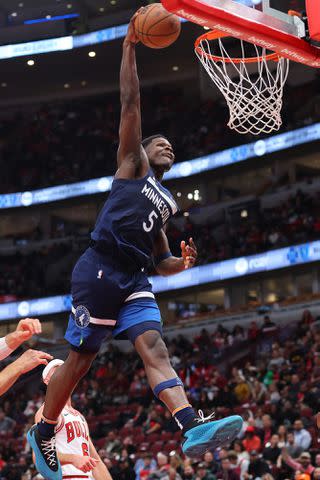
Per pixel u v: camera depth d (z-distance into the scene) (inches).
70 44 1228.5
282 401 617.3
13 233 1353.3
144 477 554.9
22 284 1243.8
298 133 1095.0
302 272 1065.5
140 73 1327.5
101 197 1284.4
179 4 167.8
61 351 1107.9
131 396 850.1
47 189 1305.4
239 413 654.5
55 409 144.9
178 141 1259.8
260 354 877.8
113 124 1357.0
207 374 839.7
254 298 1112.2
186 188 1246.9
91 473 211.3
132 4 1217.4
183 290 1137.4
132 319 142.3
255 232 1091.3
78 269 144.3
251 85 212.7
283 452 474.3
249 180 1203.9
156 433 689.0
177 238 1175.6
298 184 1127.6
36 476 517.7
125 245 141.8
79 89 1378.0
